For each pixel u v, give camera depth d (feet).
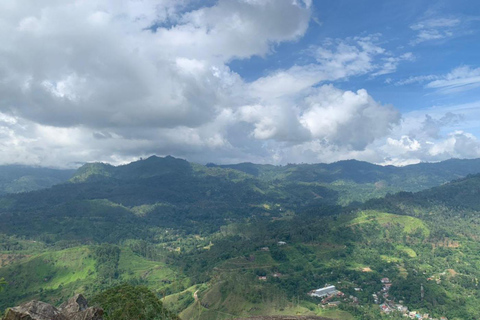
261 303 354.33
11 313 69.82
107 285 473.67
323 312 341.62
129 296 130.00
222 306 358.02
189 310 360.48
